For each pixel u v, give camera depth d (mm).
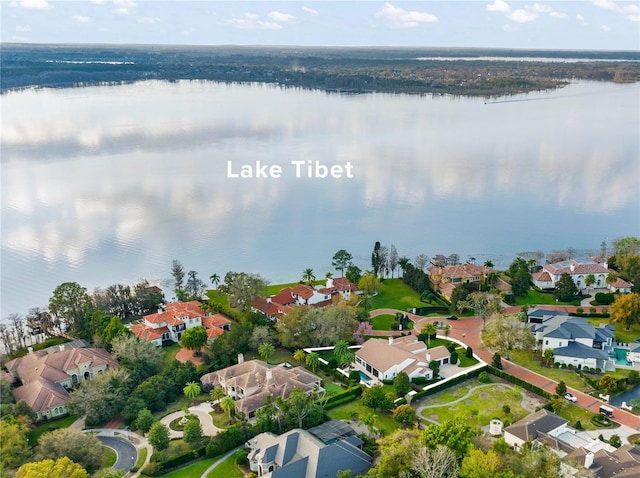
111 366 138125
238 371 131750
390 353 136125
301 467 97562
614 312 156500
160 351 142750
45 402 122250
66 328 166625
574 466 93750
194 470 104938
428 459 90688
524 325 143750
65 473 92625
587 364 137125
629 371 135375
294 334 148750
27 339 164375
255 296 173750
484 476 87750
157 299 179250
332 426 112438
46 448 101562
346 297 180250
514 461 92938
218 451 108812
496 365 137250
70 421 121562
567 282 178375
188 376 131500
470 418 117688
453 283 188125
